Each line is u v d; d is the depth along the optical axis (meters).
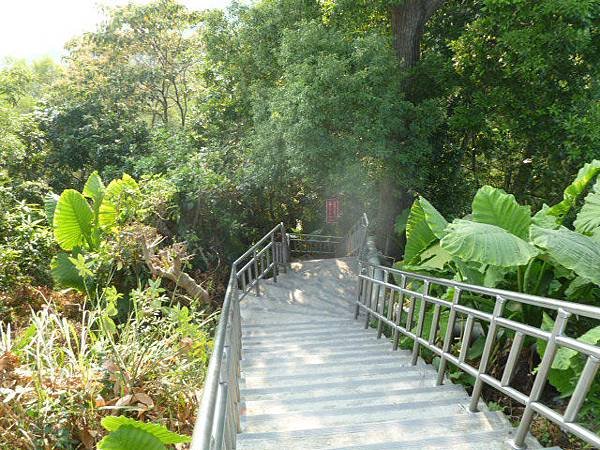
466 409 3.89
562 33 9.32
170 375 4.24
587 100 9.98
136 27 18.69
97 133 16.00
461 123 11.64
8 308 7.41
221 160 13.55
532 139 11.45
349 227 16.14
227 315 3.39
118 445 2.86
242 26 13.54
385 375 5.08
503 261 4.20
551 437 3.70
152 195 10.12
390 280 9.62
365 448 3.11
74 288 8.48
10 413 3.42
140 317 4.95
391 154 10.86
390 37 11.51
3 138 12.32
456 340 5.97
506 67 10.84
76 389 3.67
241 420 3.76
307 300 9.90
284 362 5.86
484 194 5.22
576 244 3.97
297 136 10.41
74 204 8.63
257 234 14.79
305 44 10.84
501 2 9.42
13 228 9.40
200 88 20.23
